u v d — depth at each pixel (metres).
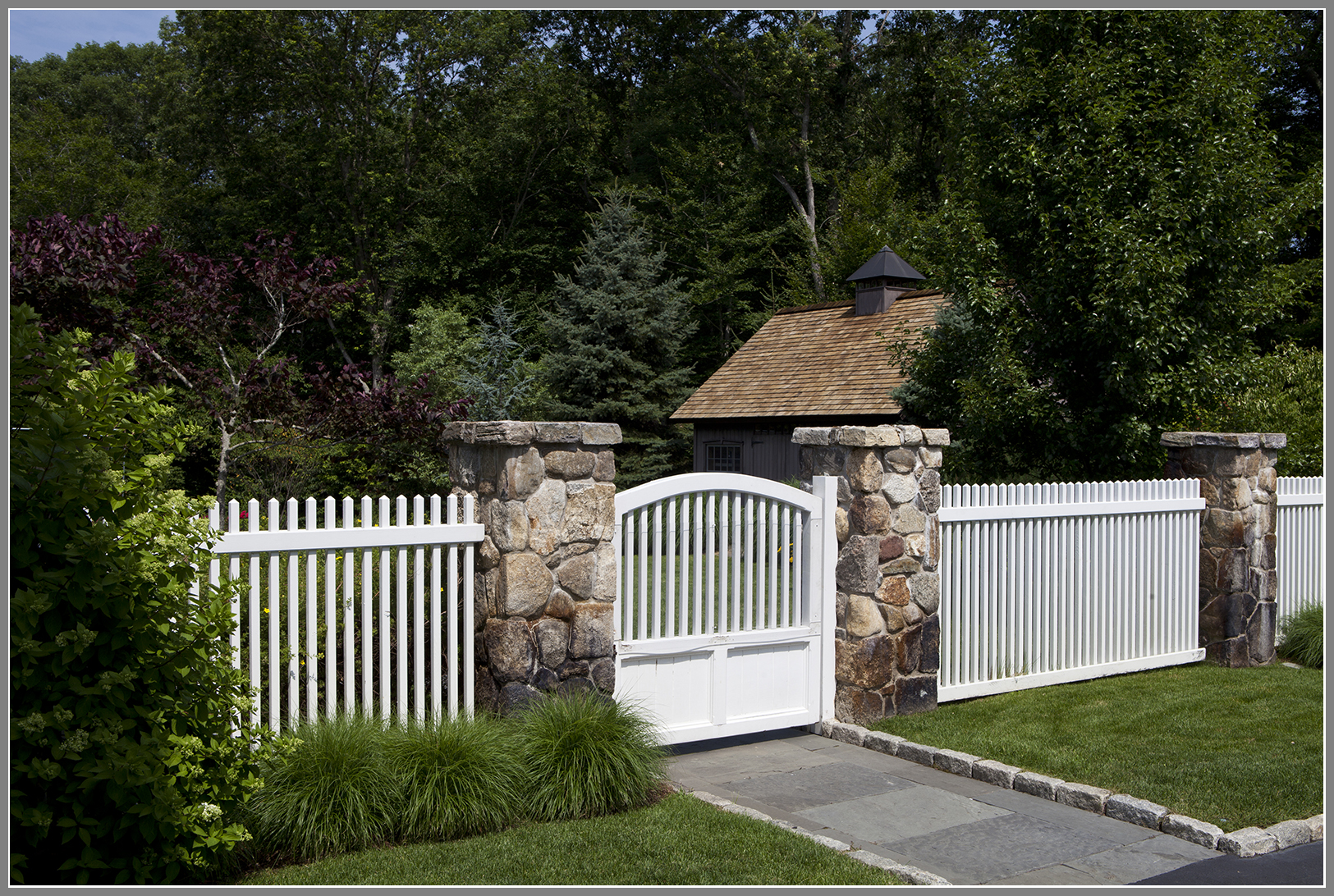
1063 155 10.48
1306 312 19.86
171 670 3.78
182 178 28.56
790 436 19.17
